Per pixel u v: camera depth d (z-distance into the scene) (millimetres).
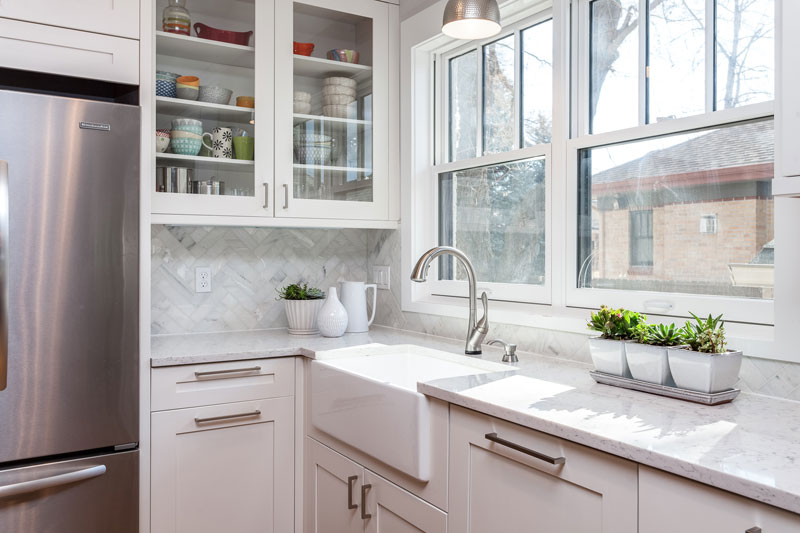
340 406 1997
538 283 2248
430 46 2686
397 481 1768
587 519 1208
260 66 2492
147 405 2064
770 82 1572
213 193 2396
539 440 1302
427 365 2258
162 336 2602
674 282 1789
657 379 1463
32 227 1787
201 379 2143
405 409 1667
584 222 2066
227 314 2766
